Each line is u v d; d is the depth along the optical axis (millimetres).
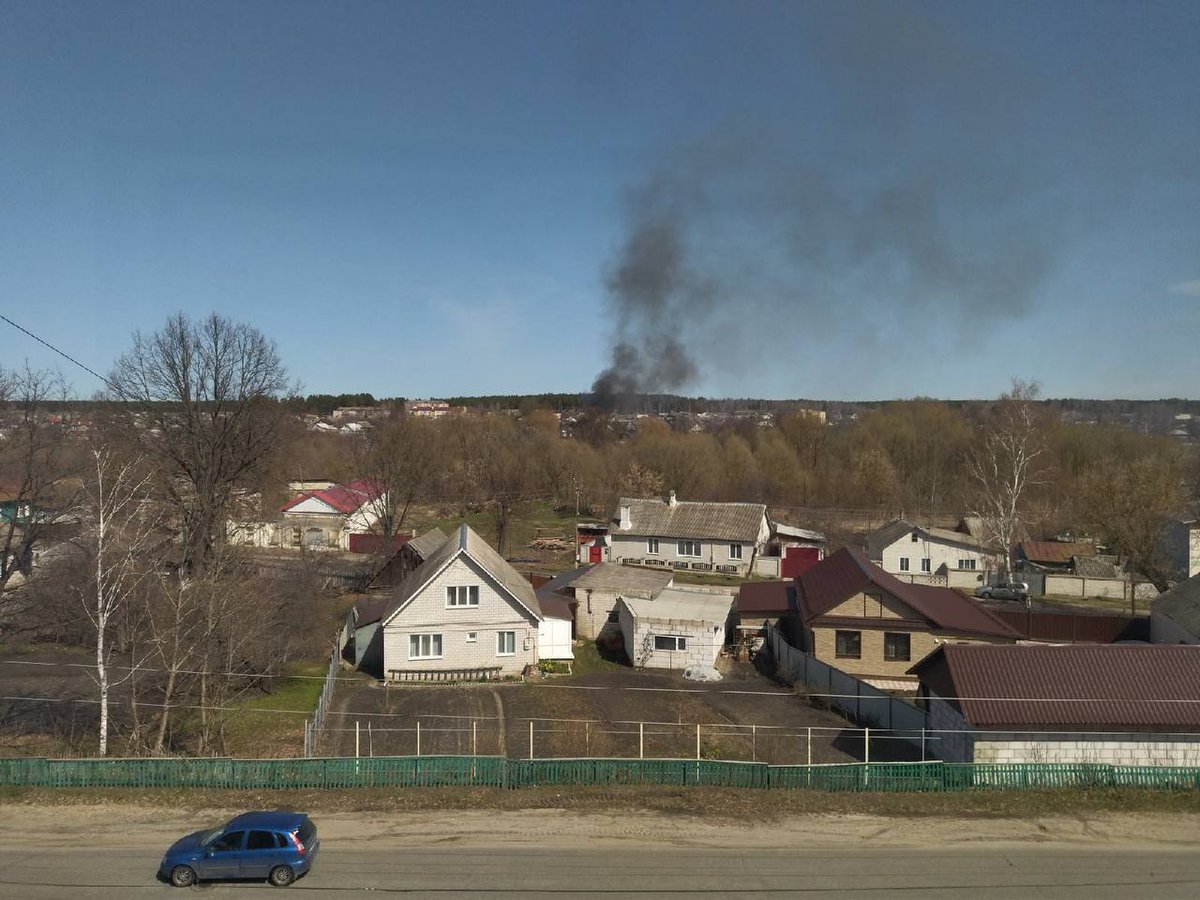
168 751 24828
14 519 38188
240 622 27656
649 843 18469
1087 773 21469
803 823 19516
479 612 34844
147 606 25531
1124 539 55562
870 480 86938
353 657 38469
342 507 71812
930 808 20359
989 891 16203
